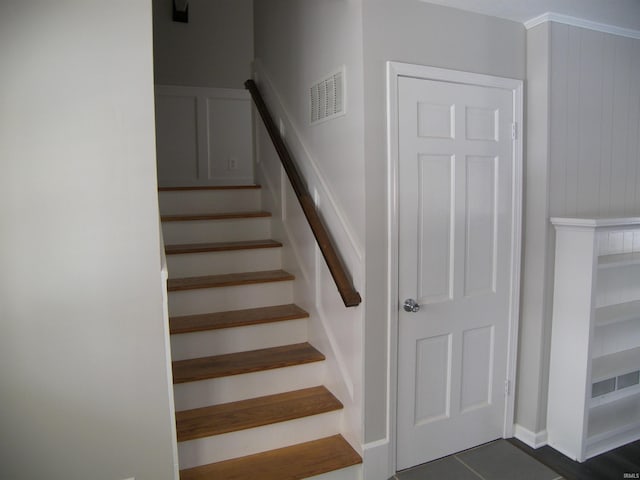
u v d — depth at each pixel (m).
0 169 1.50
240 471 2.09
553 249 2.47
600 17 2.39
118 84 1.60
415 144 2.18
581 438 2.39
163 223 2.96
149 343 1.71
